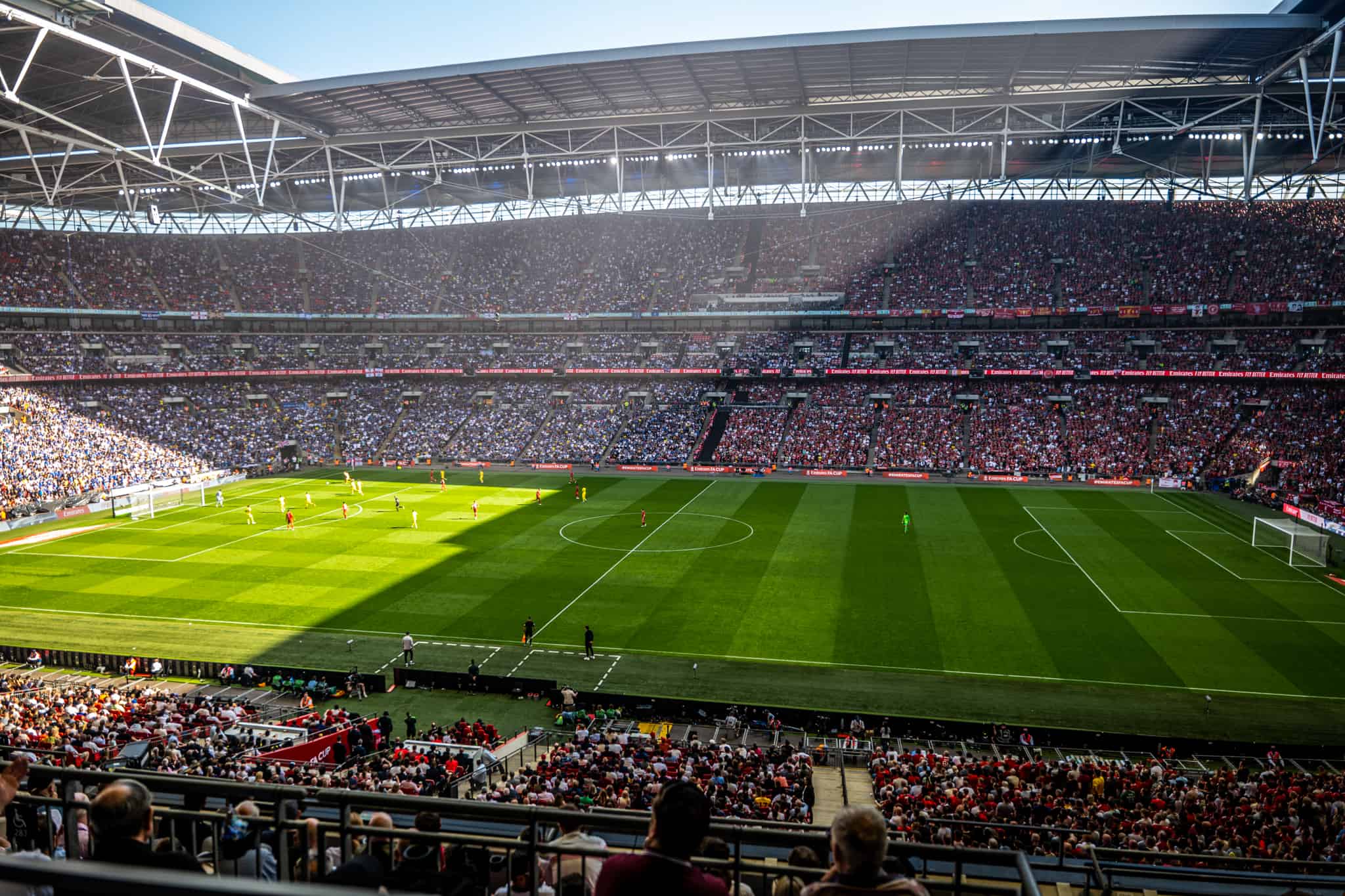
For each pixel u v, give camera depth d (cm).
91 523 6894
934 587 4962
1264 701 3491
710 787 2328
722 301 10719
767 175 10062
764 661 3978
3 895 438
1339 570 5203
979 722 3306
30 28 5256
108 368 9844
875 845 470
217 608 4753
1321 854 1745
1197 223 10050
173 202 10594
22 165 8319
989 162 9281
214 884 285
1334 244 9281
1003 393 9494
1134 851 1188
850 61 6600
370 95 7138
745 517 6856
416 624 4500
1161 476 8050
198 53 6297
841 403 9788
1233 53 6450
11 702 3103
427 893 588
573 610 4672
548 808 627
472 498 7750
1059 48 6312
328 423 10519
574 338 11125
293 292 11525
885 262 10669
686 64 6631
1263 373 8494
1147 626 4316
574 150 8325
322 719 3381
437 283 11662
